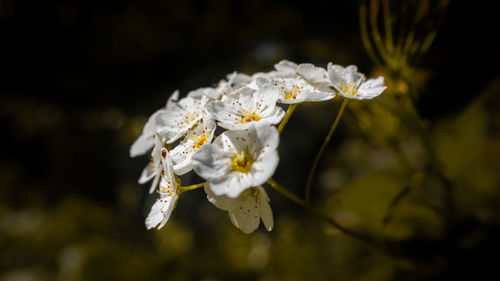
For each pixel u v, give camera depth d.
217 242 0.24
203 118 0.11
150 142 0.12
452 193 0.12
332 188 0.27
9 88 0.44
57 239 0.26
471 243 0.11
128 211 0.34
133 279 0.22
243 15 0.44
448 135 0.13
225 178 0.10
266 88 0.10
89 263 0.23
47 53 0.44
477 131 0.12
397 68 0.12
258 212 0.10
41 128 0.44
